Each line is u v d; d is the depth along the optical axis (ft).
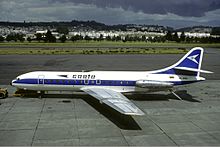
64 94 121.60
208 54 362.12
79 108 99.30
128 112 74.95
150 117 90.22
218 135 74.18
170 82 111.34
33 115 89.61
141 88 110.22
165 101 113.60
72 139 69.36
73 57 294.46
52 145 65.36
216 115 93.97
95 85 109.70
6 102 106.32
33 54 319.47
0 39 653.71
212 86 149.89
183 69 109.60
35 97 115.34
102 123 82.69
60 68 207.41
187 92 133.08
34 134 72.49
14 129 76.18
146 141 69.00
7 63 233.55
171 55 334.03
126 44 597.93
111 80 109.50
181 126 81.41
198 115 93.61
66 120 84.94
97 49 405.18
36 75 111.45
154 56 319.06
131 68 213.87
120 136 72.18
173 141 69.31
